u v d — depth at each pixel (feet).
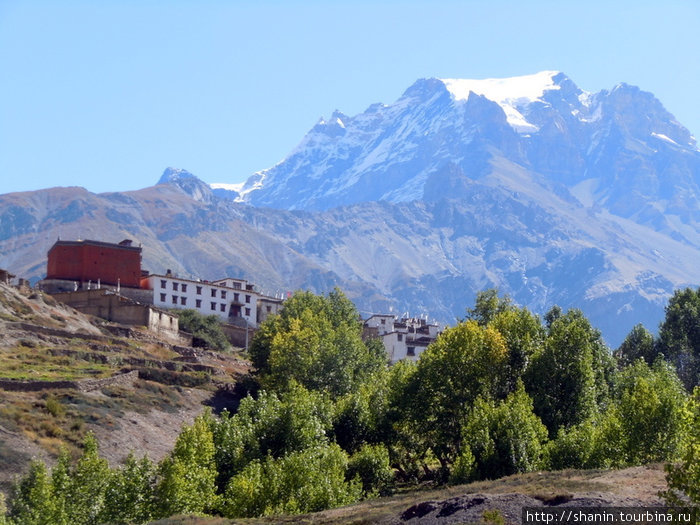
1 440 354.95
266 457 379.35
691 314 626.23
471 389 431.02
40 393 415.85
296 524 276.62
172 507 313.53
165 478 318.65
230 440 382.22
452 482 350.84
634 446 344.49
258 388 534.37
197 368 547.90
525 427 360.69
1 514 287.07
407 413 430.61
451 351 435.12
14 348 492.95
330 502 327.06
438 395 431.02
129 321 641.81
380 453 387.34
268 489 330.13
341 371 534.78
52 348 506.07
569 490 256.73
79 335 554.87
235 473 371.15
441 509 250.16
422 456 435.94
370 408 447.83
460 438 419.95
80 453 372.17
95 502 308.19
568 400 420.77
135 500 311.88
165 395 477.77
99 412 417.69
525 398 380.17
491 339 440.04
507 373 443.73
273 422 398.01
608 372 512.22
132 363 523.29
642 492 246.27
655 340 640.17
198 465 342.23
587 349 430.20
